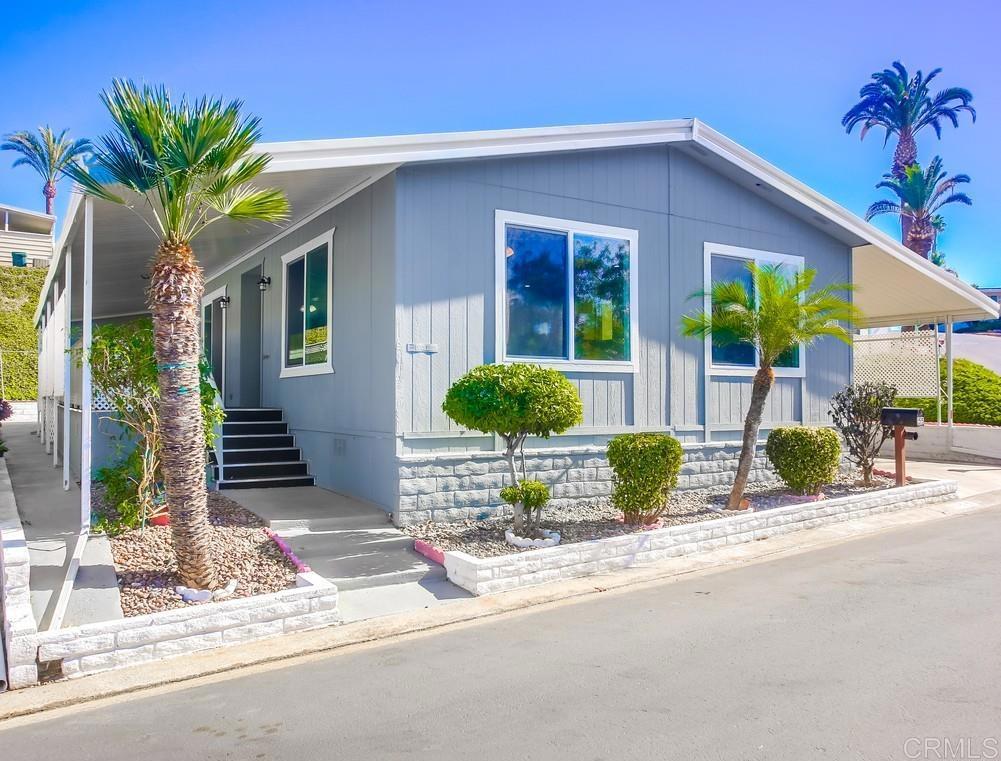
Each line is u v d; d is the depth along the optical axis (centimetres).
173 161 548
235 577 633
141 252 1013
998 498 1192
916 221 3316
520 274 948
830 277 1309
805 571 732
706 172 1148
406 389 849
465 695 434
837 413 1208
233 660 507
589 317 1008
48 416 1511
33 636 466
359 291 938
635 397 1047
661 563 780
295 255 1134
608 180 1030
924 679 439
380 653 519
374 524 840
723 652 496
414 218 861
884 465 1593
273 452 1086
